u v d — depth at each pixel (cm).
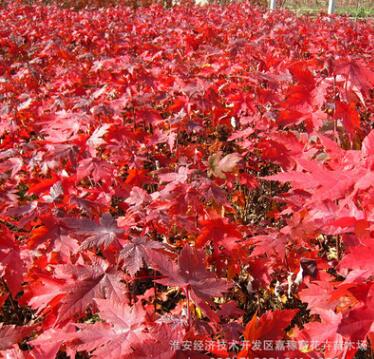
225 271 310
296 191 272
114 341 146
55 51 723
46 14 1209
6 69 673
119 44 743
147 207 247
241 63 530
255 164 414
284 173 156
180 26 890
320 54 649
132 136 343
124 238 202
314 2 2936
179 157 369
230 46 624
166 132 388
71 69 567
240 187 412
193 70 555
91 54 677
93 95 424
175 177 276
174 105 416
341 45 670
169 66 551
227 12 1239
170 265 153
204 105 410
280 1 2373
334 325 168
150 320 177
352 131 223
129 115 448
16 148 378
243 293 308
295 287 267
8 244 218
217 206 312
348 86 241
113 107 388
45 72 646
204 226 248
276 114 391
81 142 292
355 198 172
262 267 273
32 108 457
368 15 2402
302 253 266
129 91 418
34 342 162
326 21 1123
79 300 167
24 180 339
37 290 199
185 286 149
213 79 514
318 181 150
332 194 147
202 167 355
